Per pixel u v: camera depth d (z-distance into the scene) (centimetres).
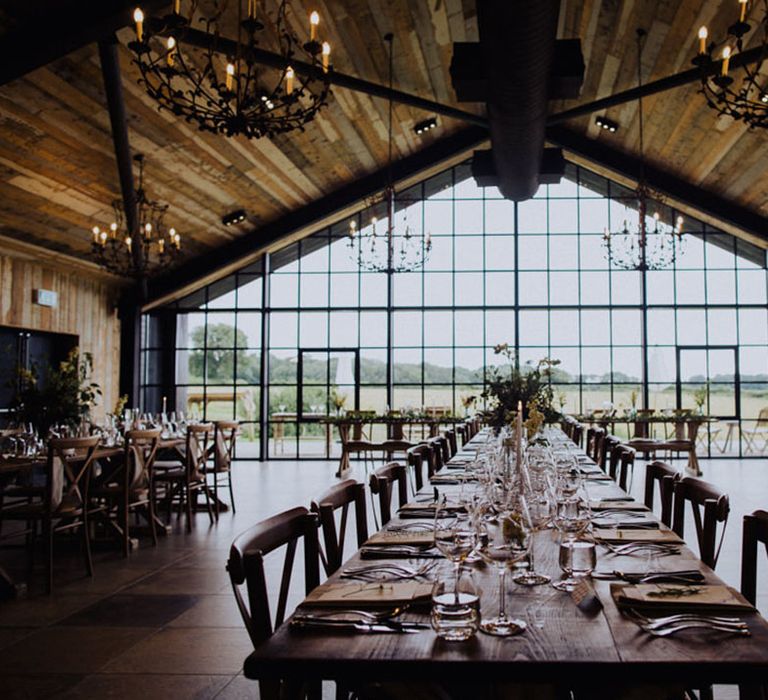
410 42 891
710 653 135
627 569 198
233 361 1345
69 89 715
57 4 578
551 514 231
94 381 1145
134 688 299
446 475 423
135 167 895
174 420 933
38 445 591
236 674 313
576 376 1335
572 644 140
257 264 1348
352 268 1350
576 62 762
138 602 429
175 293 1255
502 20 558
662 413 1234
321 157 1105
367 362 1347
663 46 876
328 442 1316
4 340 1003
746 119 441
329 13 766
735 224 1183
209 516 723
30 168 804
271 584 462
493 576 193
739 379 1309
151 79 752
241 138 938
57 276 1059
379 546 231
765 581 448
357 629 149
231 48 568
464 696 184
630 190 1343
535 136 880
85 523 498
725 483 954
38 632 372
